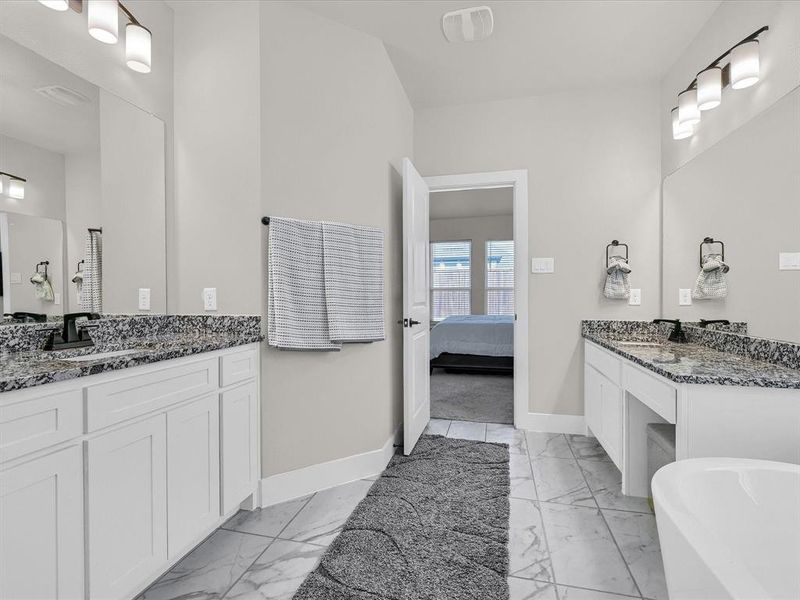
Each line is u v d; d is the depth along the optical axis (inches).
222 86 76.9
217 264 77.1
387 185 96.9
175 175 79.7
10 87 55.1
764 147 66.2
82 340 61.0
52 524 38.8
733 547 40.3
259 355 74.2
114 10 60.9
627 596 51.3
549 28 87.1
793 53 60.6
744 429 53.1
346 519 69.7
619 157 111.1
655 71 104.1
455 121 122.2
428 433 113.9
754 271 68.2
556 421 115.0
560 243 114.6
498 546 60.9
